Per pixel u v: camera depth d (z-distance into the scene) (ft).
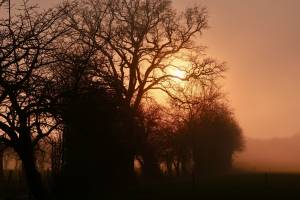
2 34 69.36
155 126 210.59
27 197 131.64
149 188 169.68
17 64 70.13
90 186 135.23
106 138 127.95
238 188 174.19
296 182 208.33
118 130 139.03
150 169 220.64
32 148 74.08
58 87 76.84
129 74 176.96
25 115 71.26
